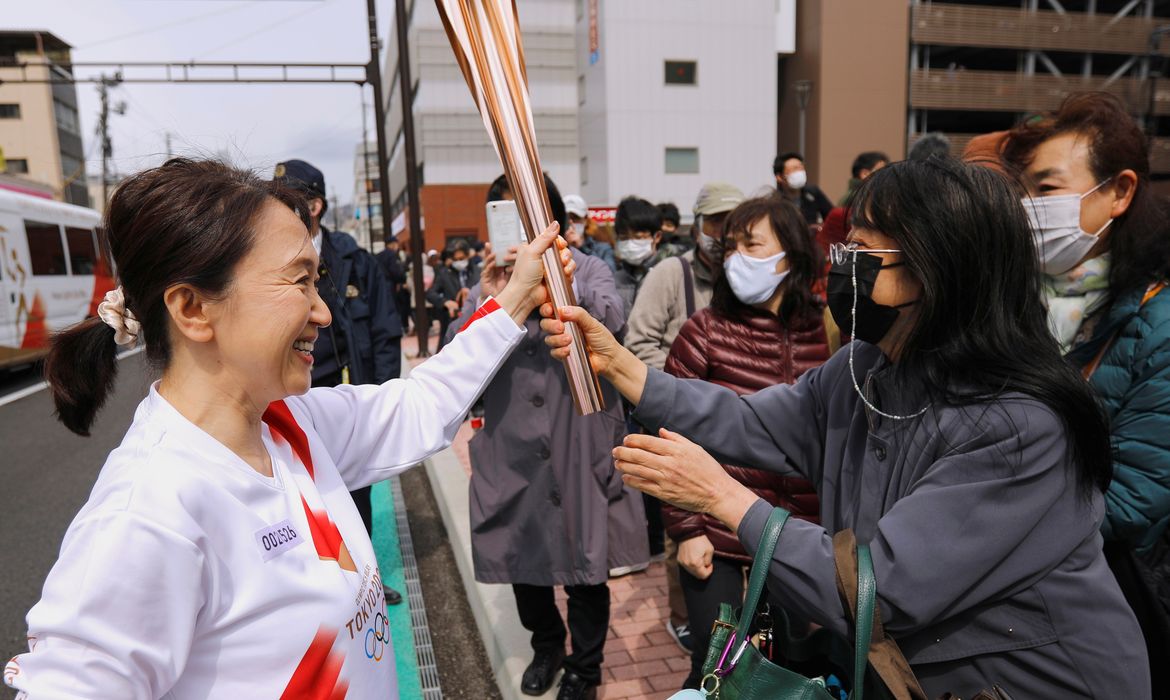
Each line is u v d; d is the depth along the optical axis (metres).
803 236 2.19
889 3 22.59
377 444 1.30
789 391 1.50
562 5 23.91
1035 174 1.66
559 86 24.19
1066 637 1.06
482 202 24.73
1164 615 1.42
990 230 1.06
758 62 22.38
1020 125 1.76
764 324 2.29
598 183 22.56
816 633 1.37
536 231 1.46
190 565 0.85
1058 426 1.04
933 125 26.25
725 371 2.29
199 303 0.92
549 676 2.50
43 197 11.97
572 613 2.39
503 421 2.39
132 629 0.81
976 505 1.03
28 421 7.92
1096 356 1.63
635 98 21.62
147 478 0.86
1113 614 1.08
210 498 0.89
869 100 22.84
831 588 1.06
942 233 1.06
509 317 1.45
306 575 0.97
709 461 1.20
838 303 1.22
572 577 2.32
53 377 1.06
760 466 1.51
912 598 1.02
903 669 1.03
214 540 0.89
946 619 1.08
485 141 24.62
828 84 22.52
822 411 1.44
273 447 1.05
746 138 22.55
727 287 2.33
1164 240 1.54
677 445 1.20
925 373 1.13
